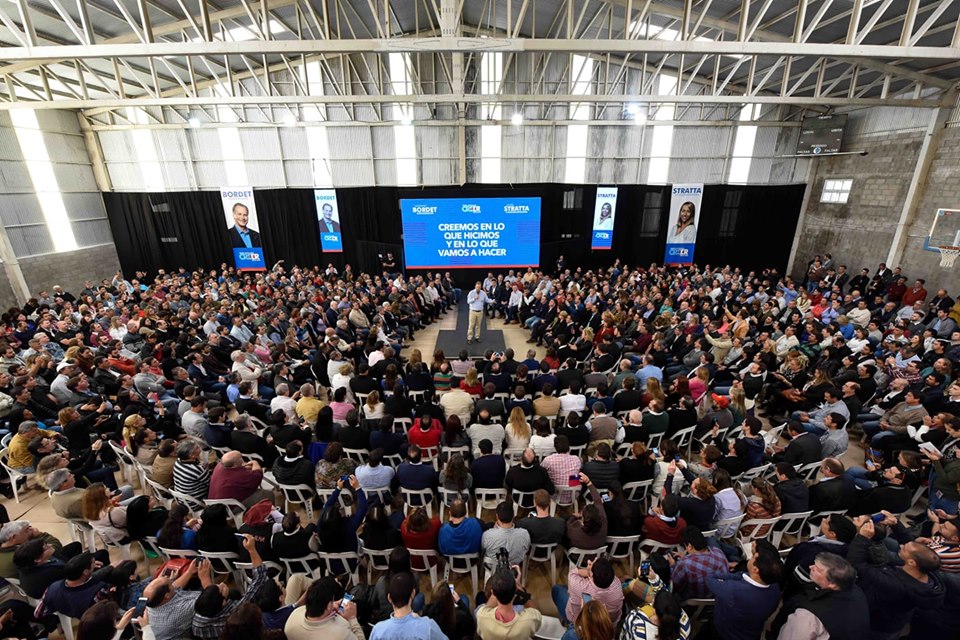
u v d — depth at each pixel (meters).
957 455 3.83
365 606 2.71
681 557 2.84
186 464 3.80
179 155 14.45
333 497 3.53
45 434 4.55
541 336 9.62
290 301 10.27
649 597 2.53
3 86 11.11
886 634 2.47
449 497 3.86
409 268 14.13
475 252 14.00
